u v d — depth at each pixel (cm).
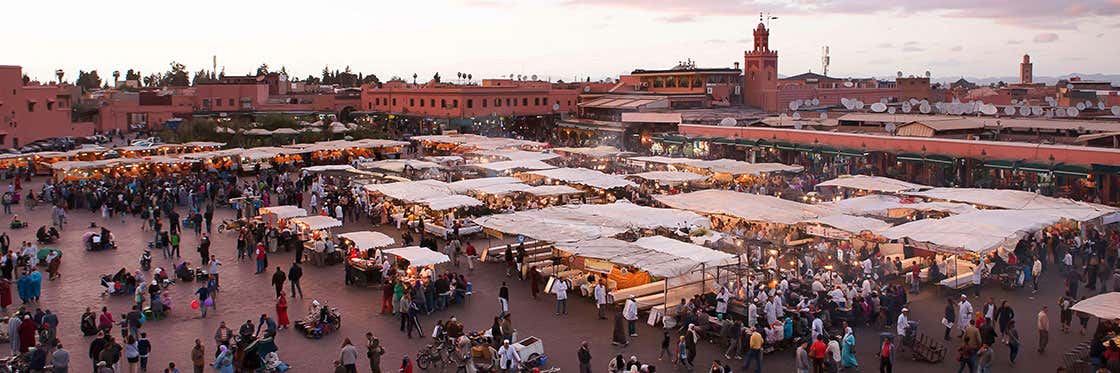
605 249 2834
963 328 2484
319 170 5241
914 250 3428
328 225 3525
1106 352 2116
